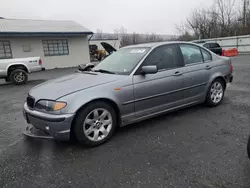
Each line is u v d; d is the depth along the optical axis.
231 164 2.39
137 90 3.25
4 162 2.64
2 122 4.24
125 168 2.41
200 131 3.31
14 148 3.02
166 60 3.68
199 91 4.12
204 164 2.42
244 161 2.44
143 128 3.54
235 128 3.35
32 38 16.11
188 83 3.89
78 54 18.44
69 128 2.71
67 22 20.75
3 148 3.03
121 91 3.09
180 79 3.75
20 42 15.70
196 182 2.12
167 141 3.03
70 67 17.81
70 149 2.92
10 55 15.51
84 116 2.82
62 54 17.66
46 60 16.95
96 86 2.95
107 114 3.06
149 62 3.47
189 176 2.21
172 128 3.48
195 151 2.71
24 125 4.02
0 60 9.28
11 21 18.16
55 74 13.28
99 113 3.00
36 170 2.44
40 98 2.85
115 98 3.04
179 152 2.71
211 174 2.23
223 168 2.32
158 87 3.47
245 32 27.78
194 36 36.09
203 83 4.14
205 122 3.66
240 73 8.87
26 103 3.23
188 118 3.89
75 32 17.33
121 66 3.54
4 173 2.40
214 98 4.43
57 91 2.86
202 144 2.89
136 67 3.33
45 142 3.18
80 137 2.83
